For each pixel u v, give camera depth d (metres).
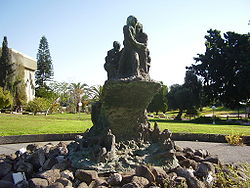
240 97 35.44
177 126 17.94
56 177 4.62
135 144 5.80
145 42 5.96
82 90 53.75
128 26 5.79
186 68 38.59
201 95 38.25
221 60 35.50
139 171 4.55
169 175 4.71
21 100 42.81
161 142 5.79
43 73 60.19
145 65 5.76
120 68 5.77
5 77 41.56
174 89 41.06
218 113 53.06
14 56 46.62
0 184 4.58
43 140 12.23
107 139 5.31
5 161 5.88
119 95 5.34
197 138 12.59
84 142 5.71
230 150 9.72
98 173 4.76
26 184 4.69
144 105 5.83
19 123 18.42
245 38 34.62
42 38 59.94
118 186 4.34
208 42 36.69
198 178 4.86
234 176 5.11
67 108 54.16
